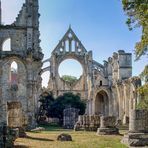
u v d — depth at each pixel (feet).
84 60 371.35
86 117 198.29
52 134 155.74
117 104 318.04
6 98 236.02
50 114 299.17
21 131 135.64
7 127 91.09
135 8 90.12
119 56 322.75
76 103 306.55
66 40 375.86
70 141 121.19
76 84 368.27
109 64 353.31
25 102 237.04
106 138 136.26
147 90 94.38
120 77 320.50
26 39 242.78
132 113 117.19
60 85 365.81
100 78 352.08
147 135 112.47
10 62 238.89
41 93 316.19
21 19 244.83
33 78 239.09
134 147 104.99
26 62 239.09
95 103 356.79
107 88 342.03
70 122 234.38
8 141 90.94
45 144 107.96
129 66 322.96
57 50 371.56
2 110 234.17
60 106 297.12
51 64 364.99
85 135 155.22
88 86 354.33
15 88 237.45
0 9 242.99
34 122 233.55
